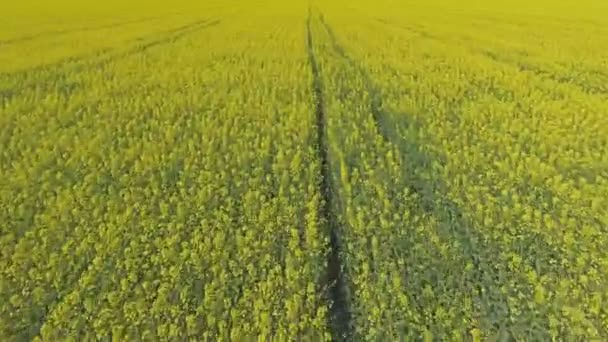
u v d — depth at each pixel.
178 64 16.23
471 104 12.06
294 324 5.94
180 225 7.63
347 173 9.09
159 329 5.93
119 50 18.14
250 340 5.83
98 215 8.02
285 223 7.82
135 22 25.14
